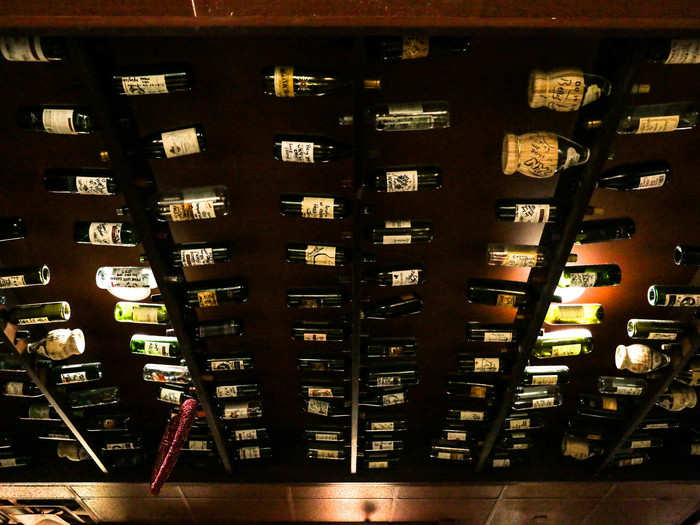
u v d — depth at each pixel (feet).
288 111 8.31
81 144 8.57
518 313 9.93
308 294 9.87
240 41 7.72
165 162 8.75
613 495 12.74
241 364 10.46
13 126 8.36
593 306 10.10
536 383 10.66
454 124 8.46
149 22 6.00
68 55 6.81
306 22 6.07
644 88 7.06
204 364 10.35
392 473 12.10
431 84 8.11
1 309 9.25
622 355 10.26
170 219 8.22
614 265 9.81
